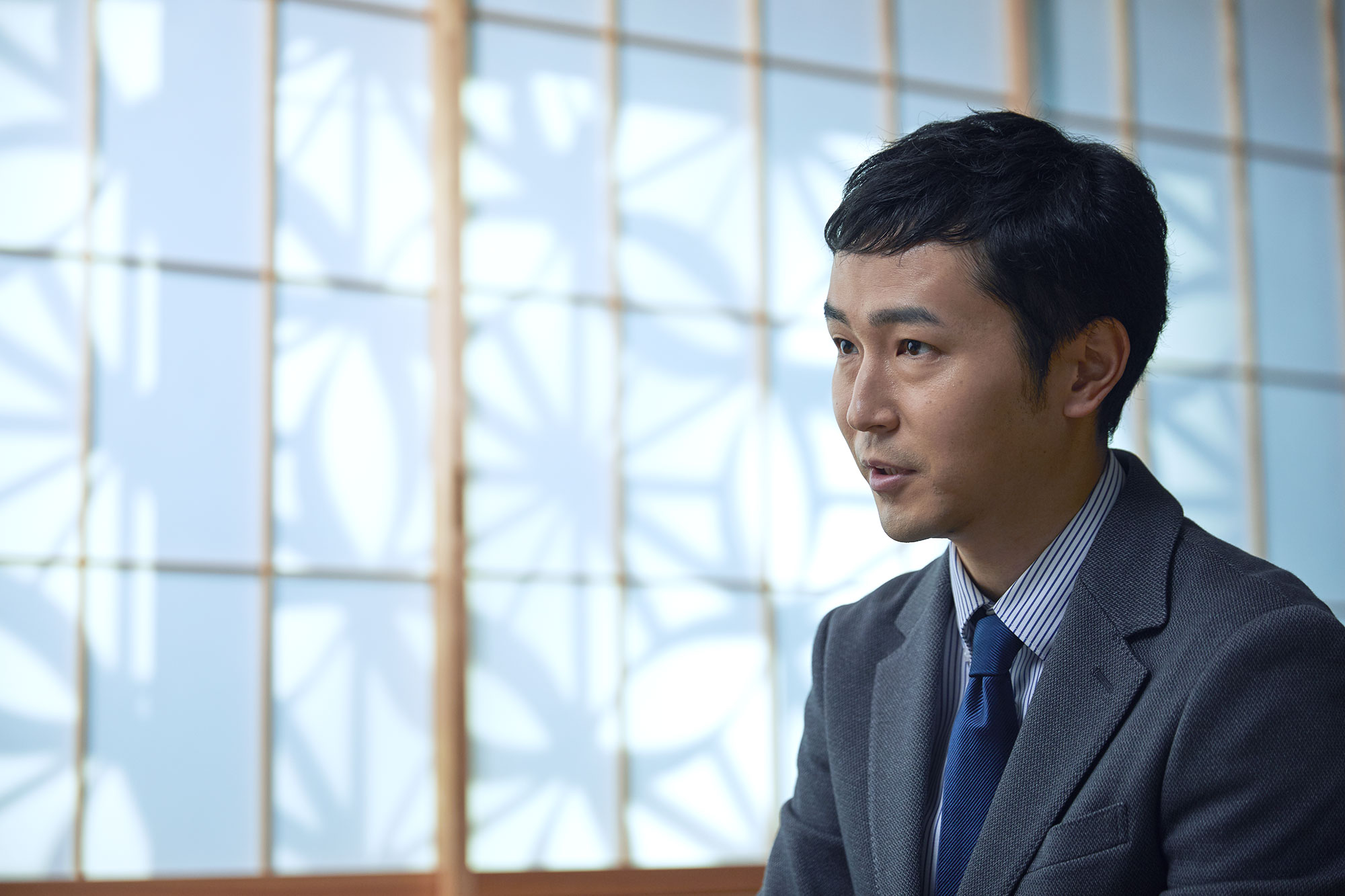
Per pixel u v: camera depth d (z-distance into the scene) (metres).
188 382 3.40
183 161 3.46
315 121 3.60
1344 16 4.77
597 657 3.64
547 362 3.71
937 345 1.02
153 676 3.28
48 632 3.21
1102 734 1.01
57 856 3.15
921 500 1.05
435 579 3.56
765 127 4.04
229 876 3.28
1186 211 4.48
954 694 1.18
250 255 3.50
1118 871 0.98
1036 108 4.36
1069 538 1.09
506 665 3.56
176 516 3.35
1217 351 4.42
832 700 1.28
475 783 3.49
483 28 3.77
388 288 3.61
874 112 4.18
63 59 3.38
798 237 4.03
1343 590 4.44
